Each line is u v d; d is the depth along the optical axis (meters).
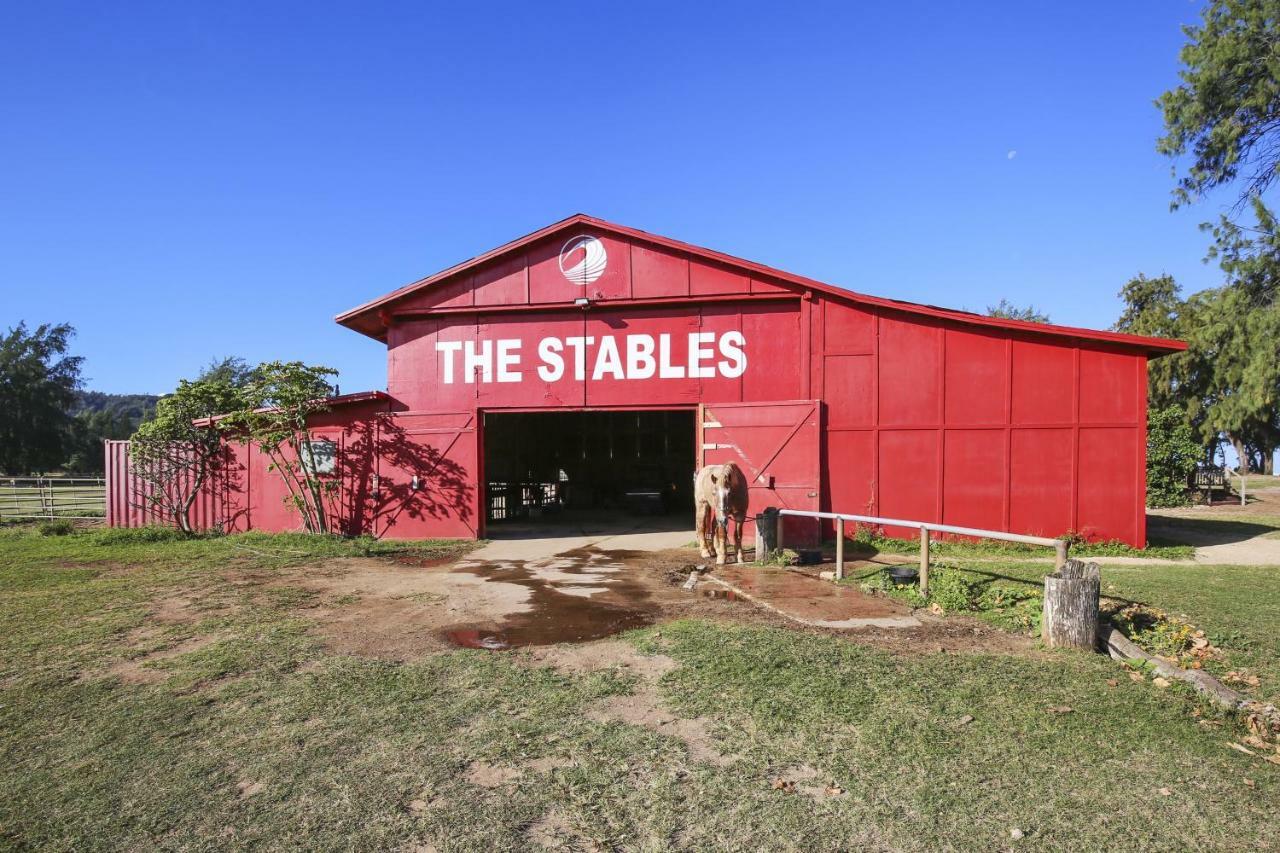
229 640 6.25
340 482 13.73
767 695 4.69
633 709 4.54
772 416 12.41
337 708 4.59
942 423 11.91
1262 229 21.23
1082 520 11.42
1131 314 34.94
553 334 13.38
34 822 3.28
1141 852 3.02
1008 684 4.89
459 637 6.37
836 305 12.35
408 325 13.79
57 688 5.03
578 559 11.08
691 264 12.83
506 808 3.37
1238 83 20.77
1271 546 12.30
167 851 3.06
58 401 54.00
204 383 13.87
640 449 21.23
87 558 11.15
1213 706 4.52
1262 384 20.95
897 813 3.30
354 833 3.17
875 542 11.74
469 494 13.43
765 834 3.14
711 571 9.76
